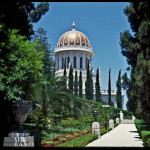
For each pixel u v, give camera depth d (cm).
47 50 5728
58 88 2919
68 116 3231
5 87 1493
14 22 1914
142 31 1753
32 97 2169
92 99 7731
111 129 3509
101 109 5253
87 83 7819
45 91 2683
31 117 2684
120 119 5881
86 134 2356
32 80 1702
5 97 1530
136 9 2038
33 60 1680
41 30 5991
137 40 2339
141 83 1667
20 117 1129
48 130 2572
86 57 9675
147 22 1750
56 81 3058
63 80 3148
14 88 1520
